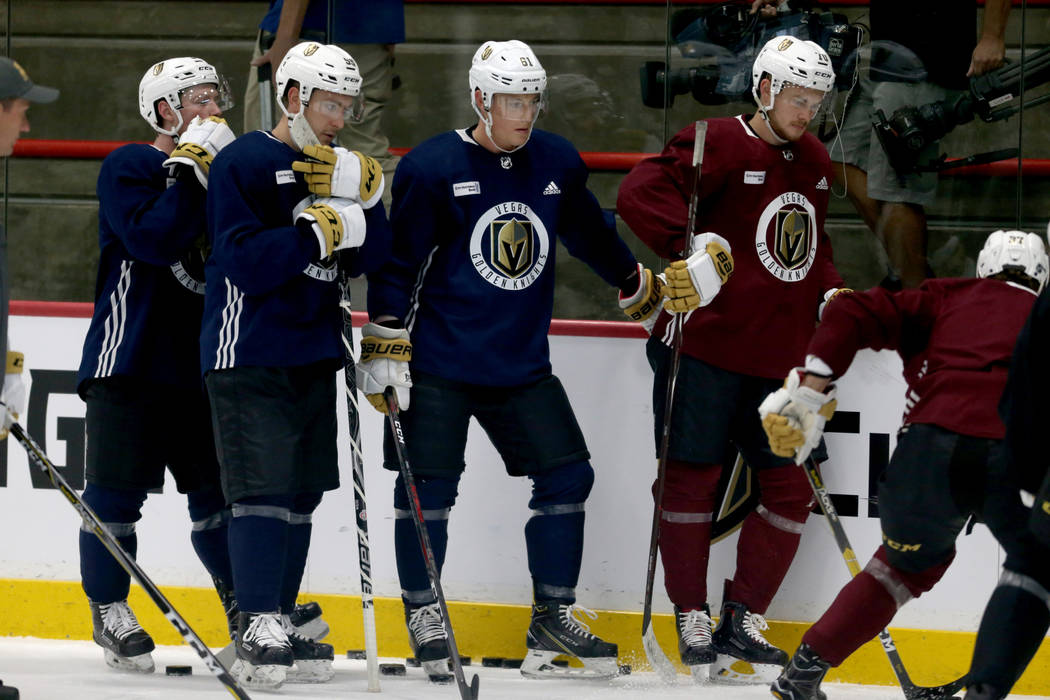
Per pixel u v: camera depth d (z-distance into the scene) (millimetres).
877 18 14602
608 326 14492
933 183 14680
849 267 14922
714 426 13438
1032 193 14547
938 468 10547
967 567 13812
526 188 13219
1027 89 14469
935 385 10703
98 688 12211
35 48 15547
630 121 15039
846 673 14008
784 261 13477
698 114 14906
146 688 12258
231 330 12031
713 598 14492
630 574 14484
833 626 11273
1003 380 10500
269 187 11977
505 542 14570
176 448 13570
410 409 13102
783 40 13281
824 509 12586
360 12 15211
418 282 13258
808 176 13648
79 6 15445
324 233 11570
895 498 10789
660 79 14945
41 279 15469
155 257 12555
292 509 12555
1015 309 10828
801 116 13188
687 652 13297
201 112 13297
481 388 13281
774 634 14242
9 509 15180
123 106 15469
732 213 13453
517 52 12828
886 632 12398
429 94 15312
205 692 12023
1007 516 9852
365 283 15367
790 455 11219
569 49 15055
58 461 15195
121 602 13438
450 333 13062
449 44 15227
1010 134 14531
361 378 12703
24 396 11117
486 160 13117
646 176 13664
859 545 14148
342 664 14219
